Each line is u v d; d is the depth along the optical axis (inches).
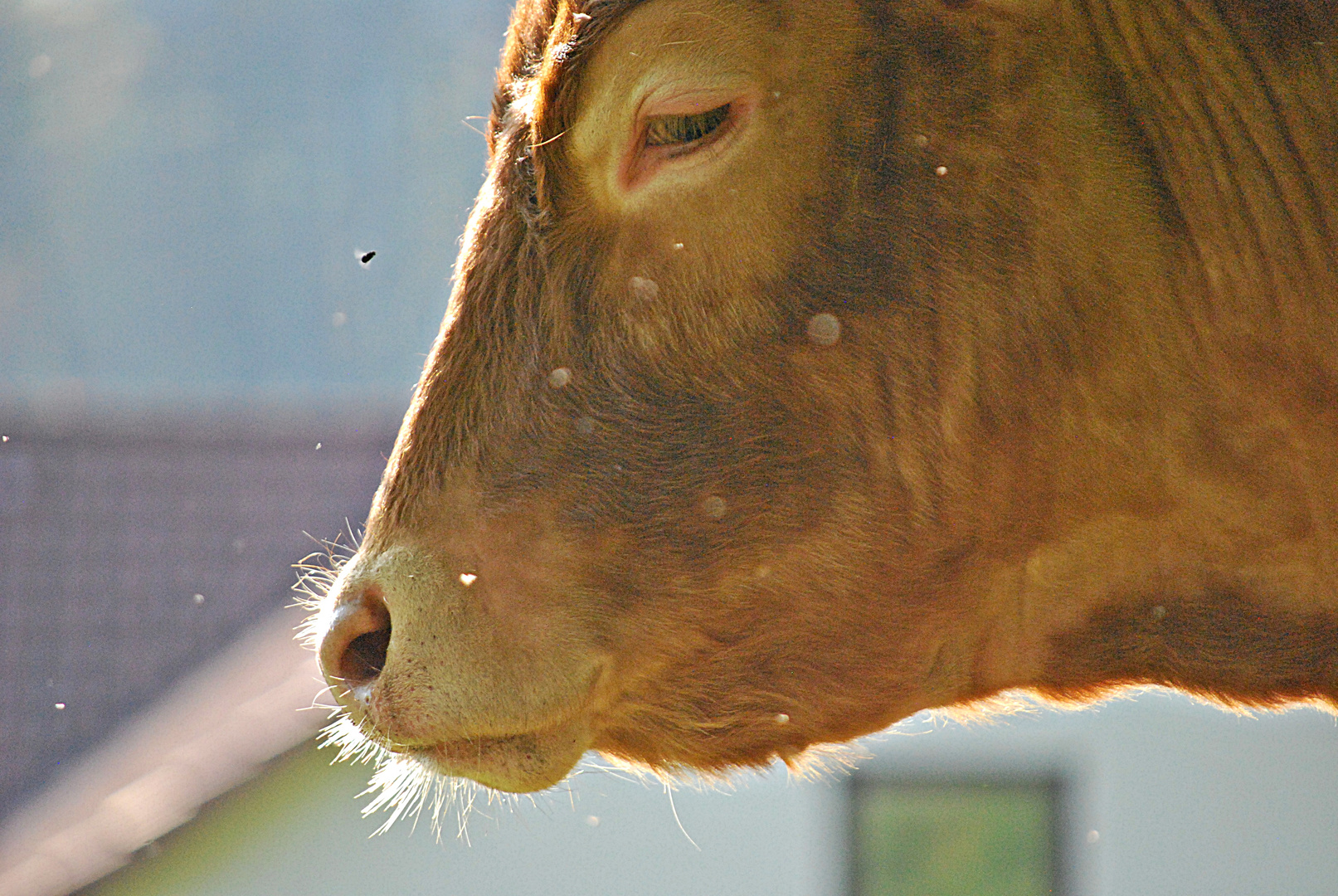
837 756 234.4
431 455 212.4
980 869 861.8
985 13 205.8
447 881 873.5
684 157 205.2
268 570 1150.3
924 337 205.9
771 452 207.5
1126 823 860.0
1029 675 221.0
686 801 873.5
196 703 1008.2
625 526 207.0
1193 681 217.5
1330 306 202.4
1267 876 861.2
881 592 211.3
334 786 876.6
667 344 206.5
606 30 206.7
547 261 209.9
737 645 211.8
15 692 1080.8
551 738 210.7
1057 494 210.2
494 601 206.8
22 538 1180.5
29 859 890.1
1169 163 204.2
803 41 204.5
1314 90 203.9
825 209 205.2
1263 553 209.2
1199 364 204.5
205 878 874.8
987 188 204.8
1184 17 205.8
